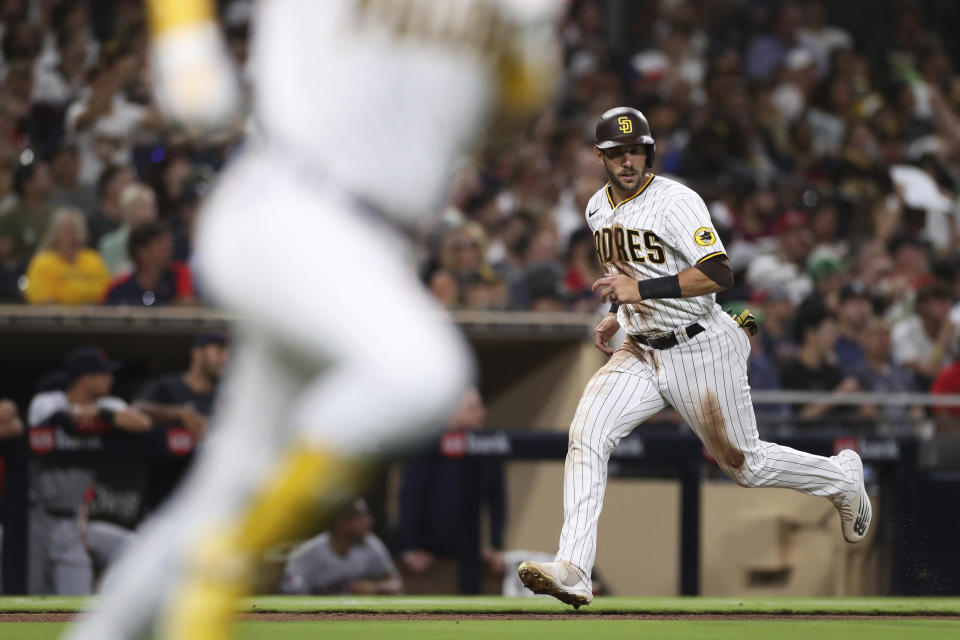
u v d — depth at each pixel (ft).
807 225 138.82
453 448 84.84
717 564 88.28
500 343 96.73
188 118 28.07
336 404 25.20
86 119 123.75
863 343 113.09
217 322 87.35
